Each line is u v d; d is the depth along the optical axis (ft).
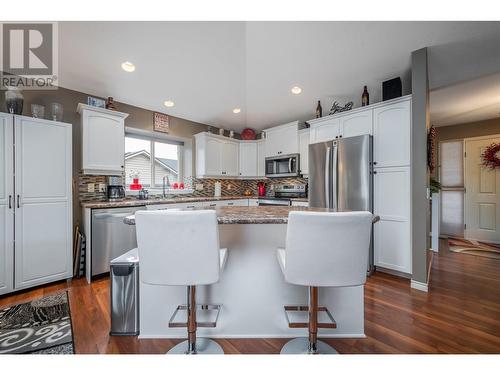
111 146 10.12
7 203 7.33
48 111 9.34
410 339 5.23
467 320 5.95
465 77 9.29
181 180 14.88
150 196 12.83
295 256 3.83
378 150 9.32
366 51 7.63
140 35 6.79
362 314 5.44
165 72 8.89
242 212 5.58
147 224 3.88
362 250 3.78
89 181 10.25
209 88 10.33
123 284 5.44
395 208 8.82
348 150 9.77
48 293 7.60
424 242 7.67
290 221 3.78
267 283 5.51
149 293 5.42
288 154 14.37
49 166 8.16
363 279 3.85
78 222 9.86
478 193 14.75
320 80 9.62
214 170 14.85
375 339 5.25
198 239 3.87
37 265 7.87
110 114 10.11
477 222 14.79
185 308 5.28
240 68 8.67
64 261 8.46
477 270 9.60
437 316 6.14
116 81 9.45
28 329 5.64
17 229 7.50
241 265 5.52
